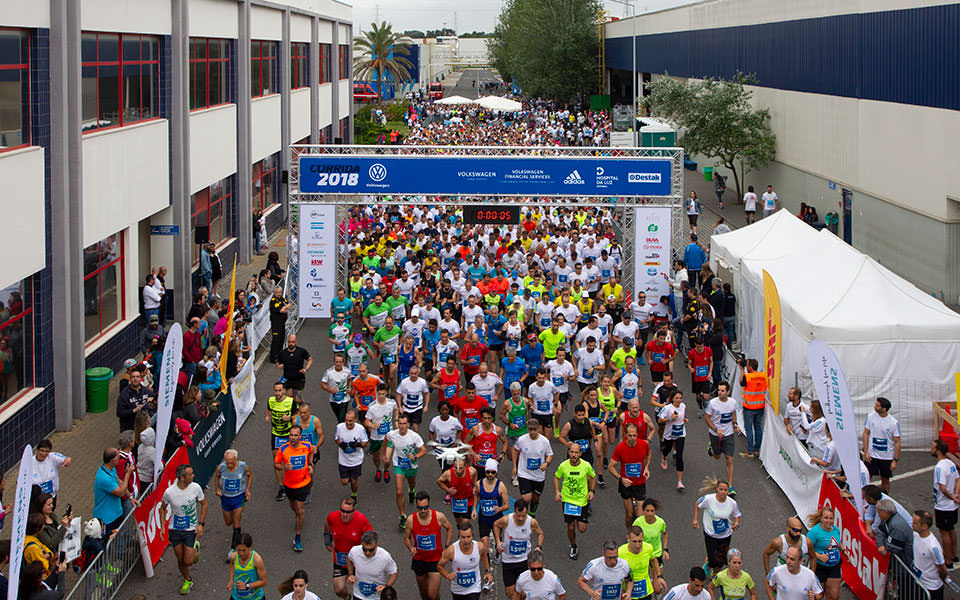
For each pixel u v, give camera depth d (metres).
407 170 24.53
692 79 57.38
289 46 40.78
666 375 15.77
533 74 87.75
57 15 17.52
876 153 30.66
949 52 25.28
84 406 18.41
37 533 10.96
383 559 10.48
